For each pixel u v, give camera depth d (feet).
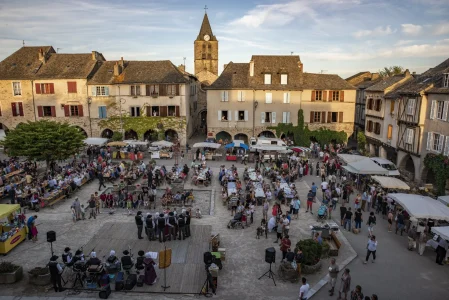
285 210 82.79
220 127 159.74
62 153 101.76
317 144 148.25
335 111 158.92
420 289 51.29
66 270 54.60
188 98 166.81
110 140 154.81
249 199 83.05
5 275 50.83
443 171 87.76
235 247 63.98
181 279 52.21
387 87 124.88
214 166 123.85
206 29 256.93
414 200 66.18
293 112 158.10
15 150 98.99
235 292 50.14
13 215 69.97
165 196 85.76
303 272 55.16
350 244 66.08
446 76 90.74
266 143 133.59
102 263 52.85
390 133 121.19
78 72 156.66
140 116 157.28
